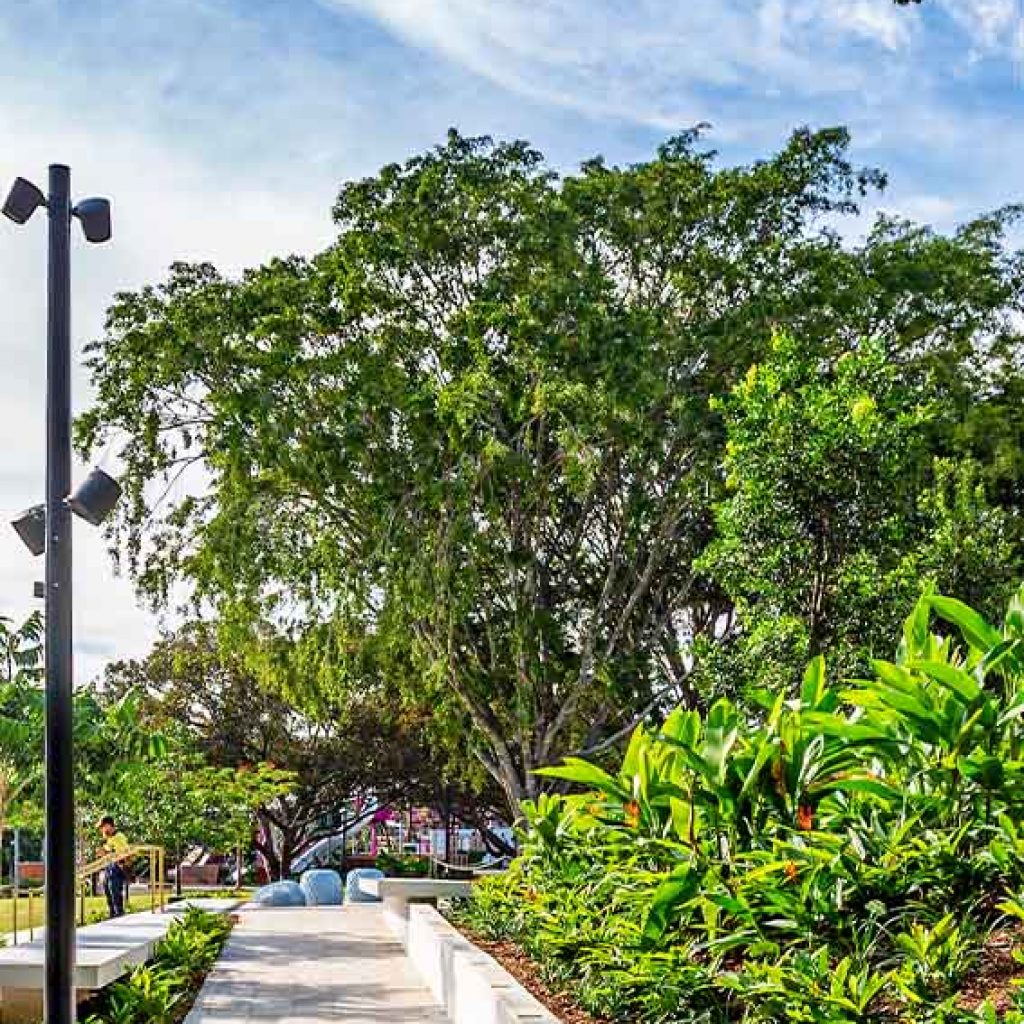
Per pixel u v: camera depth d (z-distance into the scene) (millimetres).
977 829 7074
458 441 29125
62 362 9633
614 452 31250
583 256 30750
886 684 7609
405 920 18094
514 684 32219
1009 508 32625
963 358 34781
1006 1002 5801
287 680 32344
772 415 15695
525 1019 7422
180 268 32750
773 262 31422
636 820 9039
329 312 31469
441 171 31828
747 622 16734
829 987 6258
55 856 9062
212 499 32469
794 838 7488
